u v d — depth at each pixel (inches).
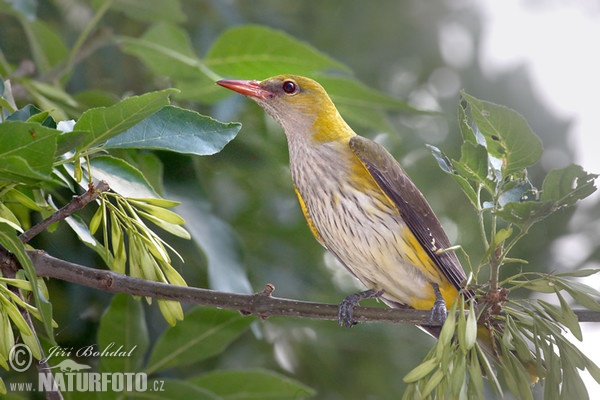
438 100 621.3
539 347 274.5
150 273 277.7
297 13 611.5
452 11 641.6
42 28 439.5
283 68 412.5
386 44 631.8
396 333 541.6
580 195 257.6
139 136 264.5
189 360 347.9
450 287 386.9
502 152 268.5
